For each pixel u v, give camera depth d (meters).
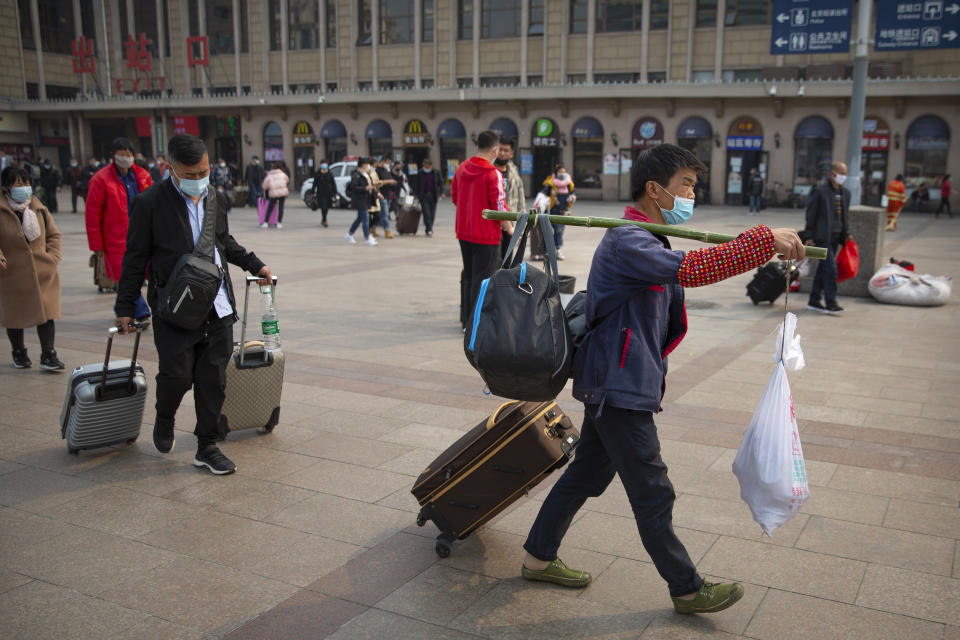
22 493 3.99
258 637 2.75
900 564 3.25
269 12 39.88
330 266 12.54
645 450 2.70
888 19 18.06
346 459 4.45
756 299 9.30
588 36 34.09
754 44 31.66
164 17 42.03
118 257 7.47
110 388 4.46
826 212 8.64
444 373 6.27
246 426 4.72
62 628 2.80
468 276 7.57
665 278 2.51
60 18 44.31
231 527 3.62
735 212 27.31
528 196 35.00
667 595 3.04
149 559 3.31
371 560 3.32
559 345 2.64
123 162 7.40
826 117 29.41
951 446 4.62
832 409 5.34
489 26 35.94
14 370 6.27
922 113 28.06
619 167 32.97
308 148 38.72
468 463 3.27
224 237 4.38
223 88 41.53
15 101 41.56
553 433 3.28
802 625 2.82
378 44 38.00
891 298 9.45
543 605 2.97
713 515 3.72
